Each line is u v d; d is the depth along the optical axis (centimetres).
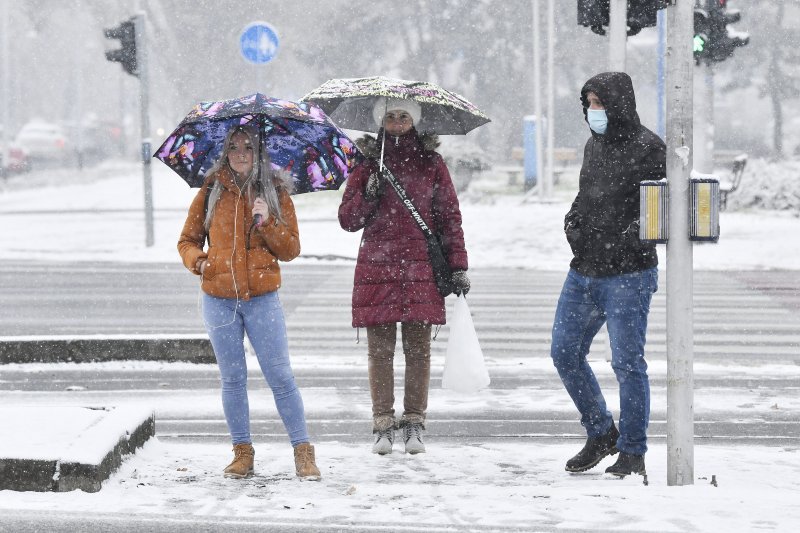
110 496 1716
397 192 2169
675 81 1736
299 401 1941
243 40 5059
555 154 11194
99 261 6469
